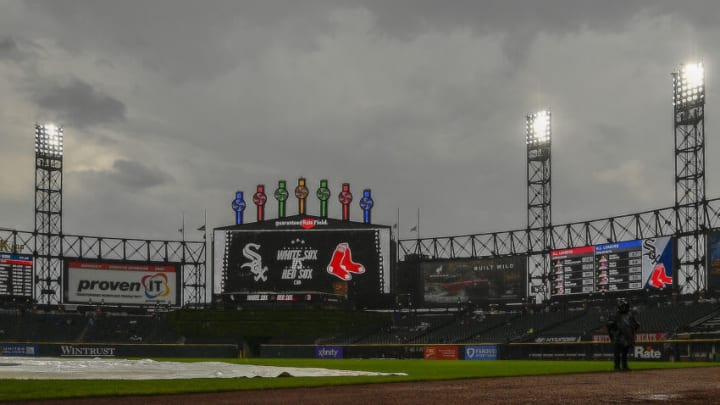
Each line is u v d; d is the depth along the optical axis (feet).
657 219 336.90
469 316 402.72
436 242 414.21
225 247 408.46
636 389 86.74
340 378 118.01
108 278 419.33
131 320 430.61
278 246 404.57
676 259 322.96
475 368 177.17
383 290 395.75
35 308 415.85
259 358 349.41
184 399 82.69
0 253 397.19
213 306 404.57
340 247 401.29
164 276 428.56
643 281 333.62
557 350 272.72
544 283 384.27
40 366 179.11
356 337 390.63
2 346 359.87
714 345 224.53
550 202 383.65
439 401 76.74
